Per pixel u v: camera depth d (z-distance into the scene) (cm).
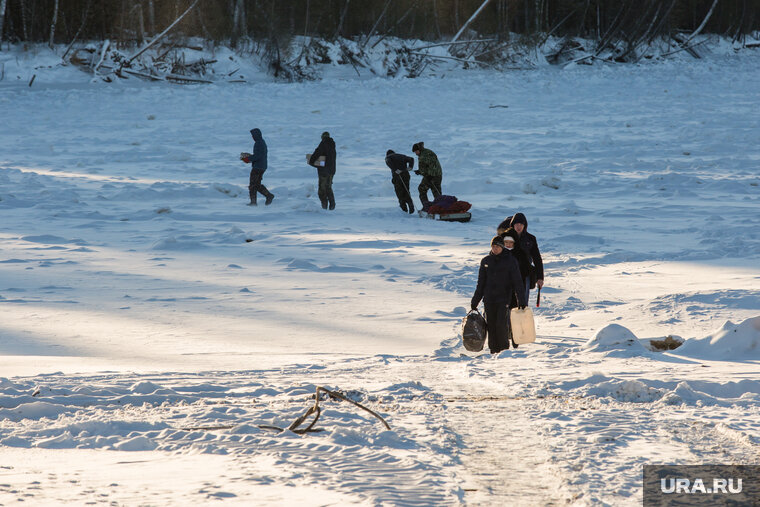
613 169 11688
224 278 5066
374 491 1124
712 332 3234
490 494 1158
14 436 1608
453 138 15000
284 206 8569
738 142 14025
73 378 2569
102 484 1170
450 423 1748
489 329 3531
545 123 17088
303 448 1441
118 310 4128
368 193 9731
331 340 3559
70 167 11769
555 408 1969
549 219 7912
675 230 7138
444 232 7156
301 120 17425
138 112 18400
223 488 1141
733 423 1720
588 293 4725
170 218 7894
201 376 2667
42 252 5947
